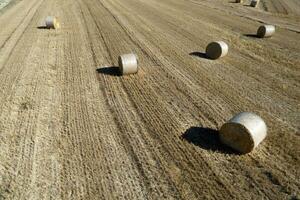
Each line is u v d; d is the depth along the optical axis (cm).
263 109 1330
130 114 1307
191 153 1066
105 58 1917
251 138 1025
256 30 2552
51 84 1596
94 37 2331
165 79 1619
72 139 1153
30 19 2959
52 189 935
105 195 909
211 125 1220
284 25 2747
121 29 2519
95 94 1483
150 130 1196
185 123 1237
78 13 3123
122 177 973
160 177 968
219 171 984
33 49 2112
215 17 2988
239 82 1581
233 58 1905
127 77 1652
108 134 1178
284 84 1560
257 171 982
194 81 1593
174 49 2059
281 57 1927
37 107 1384
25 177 983
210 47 1897
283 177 958
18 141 1154
